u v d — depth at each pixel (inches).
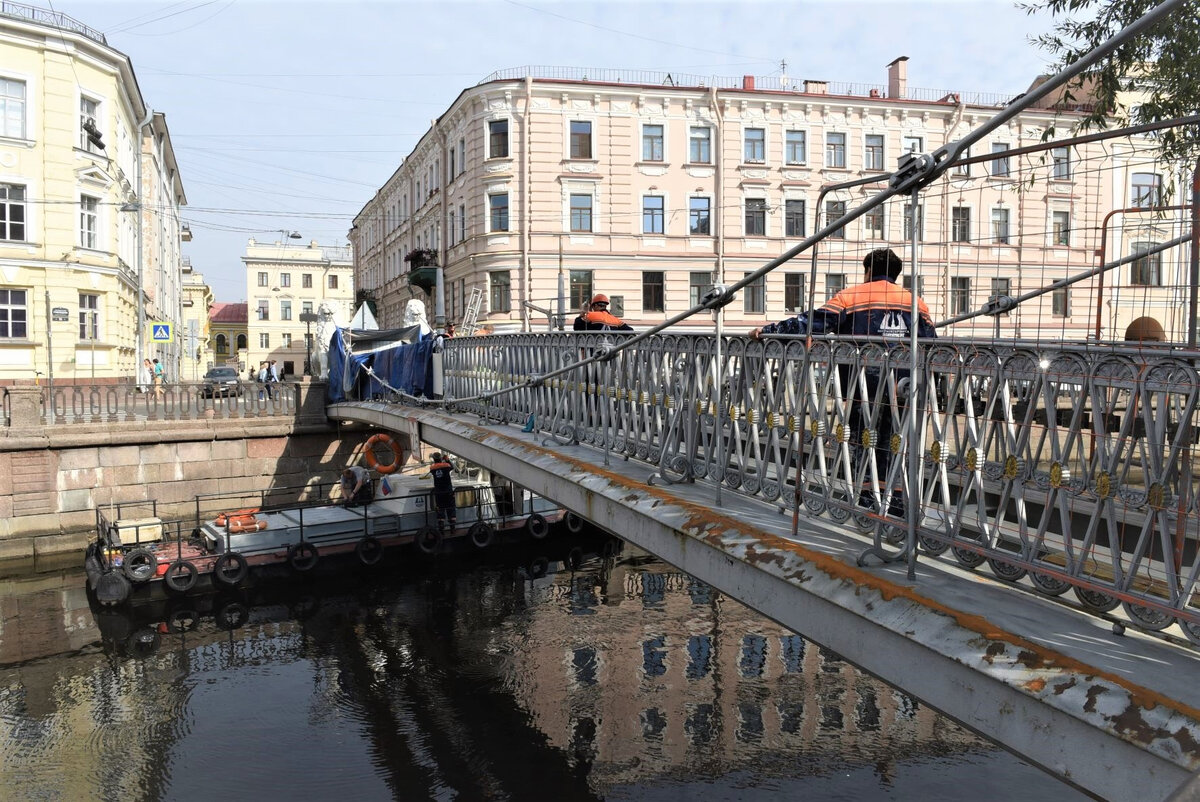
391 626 545.6
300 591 616.4
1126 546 123.6
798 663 463.2
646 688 434.6
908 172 126.3
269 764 364.2
